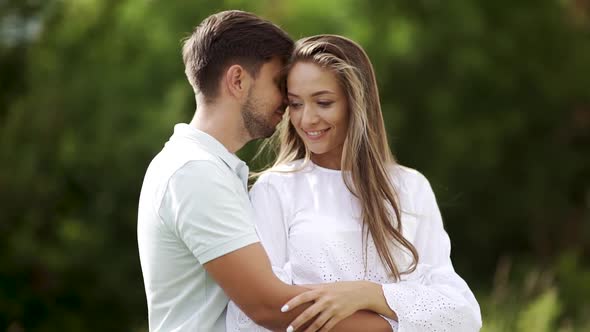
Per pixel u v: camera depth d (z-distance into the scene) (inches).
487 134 344.5
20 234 347.6
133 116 311.0
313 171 104.1
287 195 102.4
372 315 92.7
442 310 93.7
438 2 330.0
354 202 101.8
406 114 334.3
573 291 290.7
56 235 353.7
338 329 91.8
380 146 102.9
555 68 369.4
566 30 375.6
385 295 92.7
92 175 334.0
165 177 92.0
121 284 354.0
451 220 369.4
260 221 100.8
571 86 372.2
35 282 367.9
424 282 100.3
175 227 90.8
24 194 344.8
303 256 98.5
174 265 92.9
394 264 98.0
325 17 301.4
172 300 94.3
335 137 100.8
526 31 359.6
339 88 99.0
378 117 102.7
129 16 317.7
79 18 333.7
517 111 359.9
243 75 96.3
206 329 93.0
